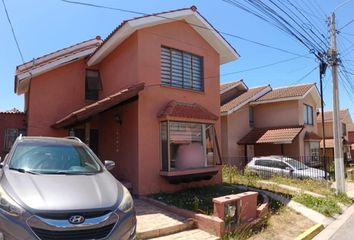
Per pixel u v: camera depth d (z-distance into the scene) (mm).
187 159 12828
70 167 6055
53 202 4570
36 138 6867
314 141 26156
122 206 5020
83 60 15383
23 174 5391
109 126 13898
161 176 12297
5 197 4652
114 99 11281
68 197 4742
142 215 9102
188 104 13477
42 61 15047
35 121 14117
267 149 24906
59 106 14664
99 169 6297
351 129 40656
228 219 8250
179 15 13242
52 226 4352
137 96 12109
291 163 19188
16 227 4363
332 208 11750
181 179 12375
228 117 23734
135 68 12406
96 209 4672
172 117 12250
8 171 5531
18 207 4469
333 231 9367
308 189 15141
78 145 6957
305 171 18281
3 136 14391
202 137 13469
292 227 9305
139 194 11672
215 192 12375
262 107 25812
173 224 8180
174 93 13227
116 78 13844
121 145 12953
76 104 15031
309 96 26156
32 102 14133
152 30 12836
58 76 14789
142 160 11906
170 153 12320
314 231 9117
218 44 14945
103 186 5367
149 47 12664
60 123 13258
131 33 12641
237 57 15852
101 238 4602
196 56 14461
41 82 14406
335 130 14672
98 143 14680
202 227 8281
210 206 9906
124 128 12812
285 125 24516
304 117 25000
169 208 9664
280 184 16078
